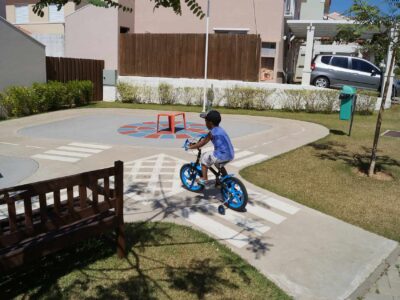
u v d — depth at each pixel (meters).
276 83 17.28
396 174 7.40
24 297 3.31
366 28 6.65
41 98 14.58
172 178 6.73
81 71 17.50
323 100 16.16
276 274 3.83
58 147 8.97
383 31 6.92
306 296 3.50
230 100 17.16
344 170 7.55
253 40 17.14
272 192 6.20
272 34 18.28
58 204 3.38
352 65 17.72
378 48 6.82
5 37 13.37
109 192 3.80
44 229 3.29
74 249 4.08
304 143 9.91
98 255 4.02
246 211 5.39
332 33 21.73
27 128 11.45
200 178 5.75
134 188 6.20
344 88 11.12
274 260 4.10
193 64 18.06
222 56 17.62
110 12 18.73
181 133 10.91
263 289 3.53
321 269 3.96
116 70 18.78
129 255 4.05
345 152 9.05
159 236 4.50
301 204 5.73
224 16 18.66
